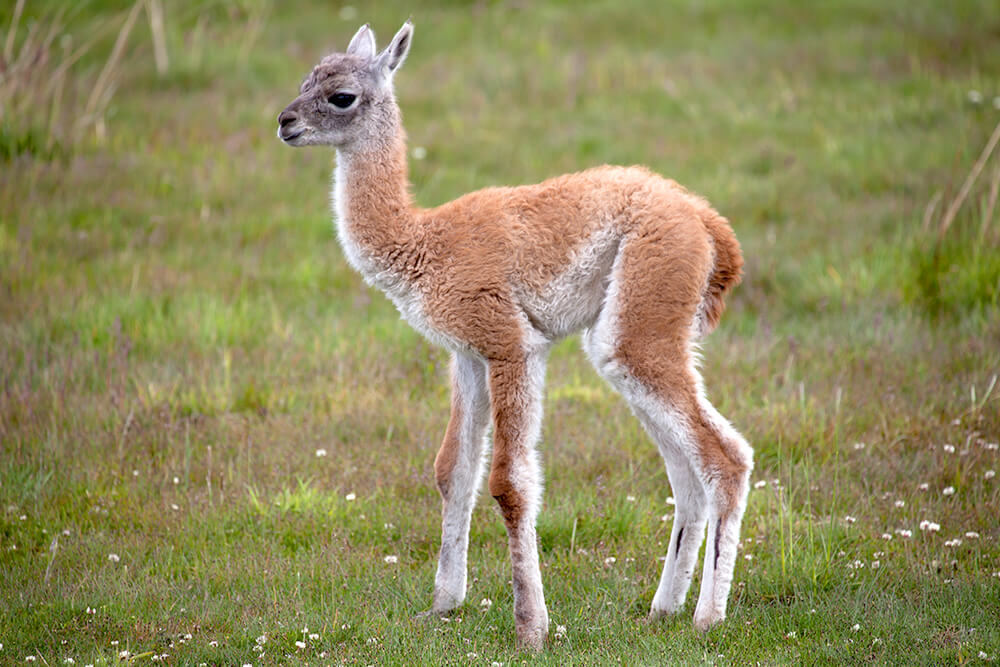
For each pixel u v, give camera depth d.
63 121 36.34
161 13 48.03
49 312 25.52
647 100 43.19
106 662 13.98
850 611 15.00
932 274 26.42
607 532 18.00
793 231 31.19
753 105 42.09
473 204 15.38
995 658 13.36
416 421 21.69
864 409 21.58
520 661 14.02
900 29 48.91
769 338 24.88
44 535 17.84
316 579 16.61
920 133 37.59
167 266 28.59
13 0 48.59
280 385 23.06
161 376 23.17
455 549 15.88
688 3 53.91
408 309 15.57
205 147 36.88
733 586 16.12
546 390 23.12
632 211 14.87
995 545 16.78
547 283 14.96
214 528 18.02
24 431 20.58
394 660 14.18
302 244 30.58
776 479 19.27
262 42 48.91
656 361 14.45
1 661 14.04
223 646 14.79
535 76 45.03
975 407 20.94
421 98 43.16
